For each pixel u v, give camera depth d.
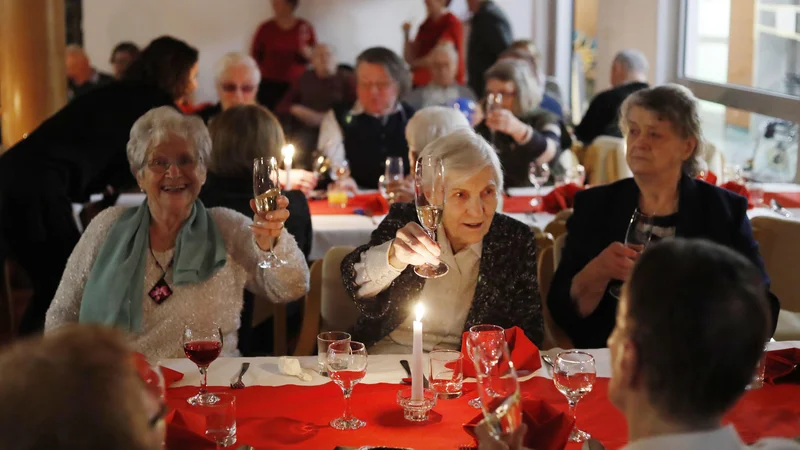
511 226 2.49
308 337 2.80
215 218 2.57
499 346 1.73
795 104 4.84
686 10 6.25
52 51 5.16
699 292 1.11
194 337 1.99
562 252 2.83
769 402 1.97
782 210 4.10
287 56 7.81
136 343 2.42
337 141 5.18
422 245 2.15
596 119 5.67
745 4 5.43
